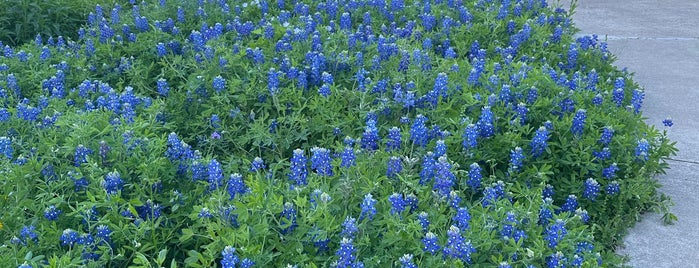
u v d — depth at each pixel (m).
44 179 2.49
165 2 4.27
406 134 2.73
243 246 2.10
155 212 2.37
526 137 2.92
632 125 3.01
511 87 3.06
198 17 4.18
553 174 2.77
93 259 2.16
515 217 2.27
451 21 4.05
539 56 3.90
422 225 2.24
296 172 2.43
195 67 3.41
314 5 4.46
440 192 2.37
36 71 3.43
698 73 4.30
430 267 2.10
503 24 4.14
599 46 4.04
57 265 2.03
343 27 4.02
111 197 2.27
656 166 2.86
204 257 2.15
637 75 4.27
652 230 2.71
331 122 2.98
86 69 3.45
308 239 2.18
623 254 2.59
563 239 2.25
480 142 2.81
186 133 3.08
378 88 3.13
